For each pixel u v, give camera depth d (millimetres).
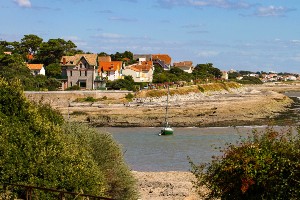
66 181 20266
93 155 25781
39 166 20031
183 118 92125
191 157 54219
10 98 21938
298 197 14812
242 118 96438
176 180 40000
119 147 27438
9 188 19547
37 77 113438
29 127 21719
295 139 16812
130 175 27688
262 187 15570
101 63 133250
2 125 21156
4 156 19781
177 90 127250
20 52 150000
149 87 123938
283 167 15109
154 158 53844
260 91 181125
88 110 93000
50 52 138875
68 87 114750
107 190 25375
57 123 26078
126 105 98125
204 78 178375
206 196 20703
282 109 114312
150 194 34812
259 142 16594
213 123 90438
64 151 21484
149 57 195750
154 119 90625
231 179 16062
